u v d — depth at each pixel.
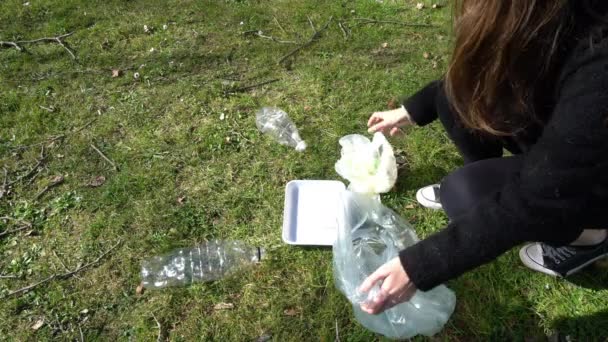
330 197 1.96
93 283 1.74
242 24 2.89
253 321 1.62
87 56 2.70
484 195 1.41
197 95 2.44
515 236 0.94
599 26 0.80
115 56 2.70
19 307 1.68
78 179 2.08
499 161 1.44
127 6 3.06
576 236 1.04
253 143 2.20
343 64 2.59
